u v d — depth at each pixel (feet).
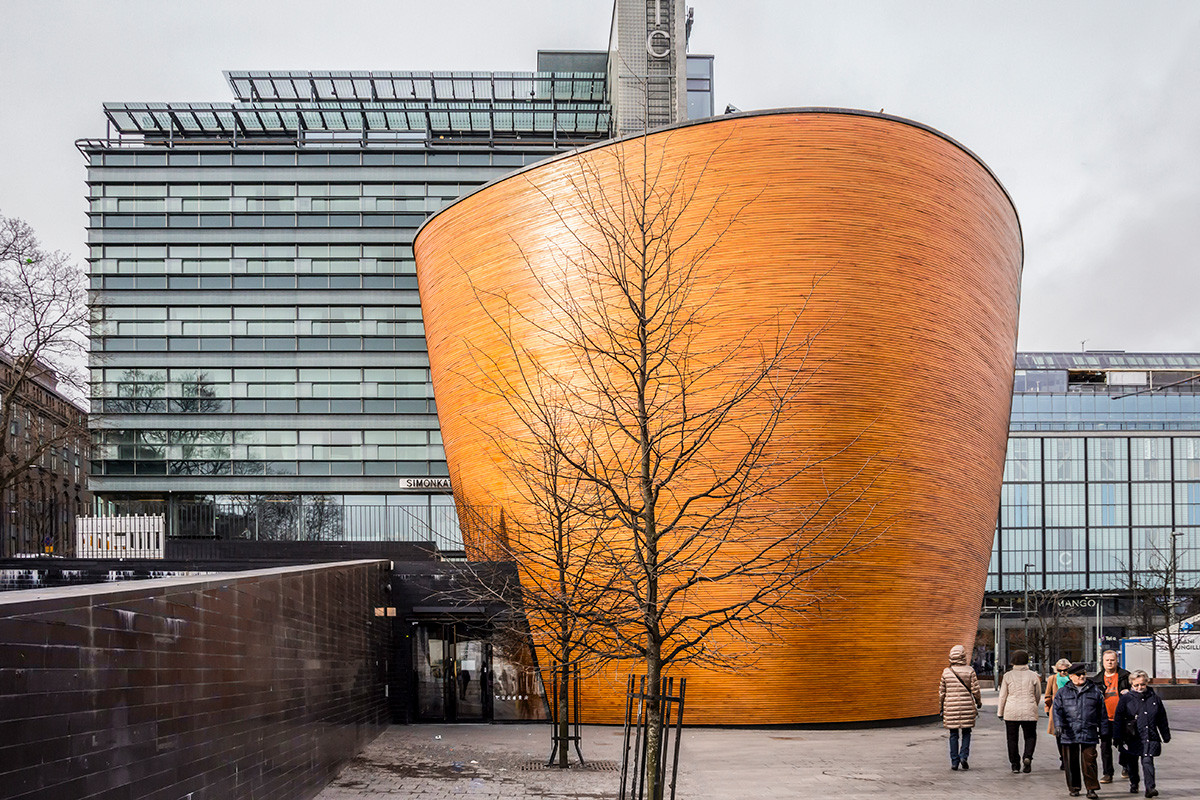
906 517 64.64
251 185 154.40
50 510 220.84
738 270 62.95
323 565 43.19
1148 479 261.65
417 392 152.66
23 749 14.49
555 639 41.39
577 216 66.49
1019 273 84.38
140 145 155.12
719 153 63.87
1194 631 130.31
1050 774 44.11
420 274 83.46
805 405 61.82
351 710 50.34
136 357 151.74
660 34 149.07
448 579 72.84
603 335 63.57
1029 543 257.55
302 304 153.28
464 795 39.06
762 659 62.03
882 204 64.44
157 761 20.53
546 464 45.57
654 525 29.40
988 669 226.17
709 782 41.86
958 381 69.05
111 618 18.24
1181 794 38.40
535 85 161.58
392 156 155.22
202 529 110.83
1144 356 270.87
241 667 27.43
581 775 44.83
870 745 55.47
